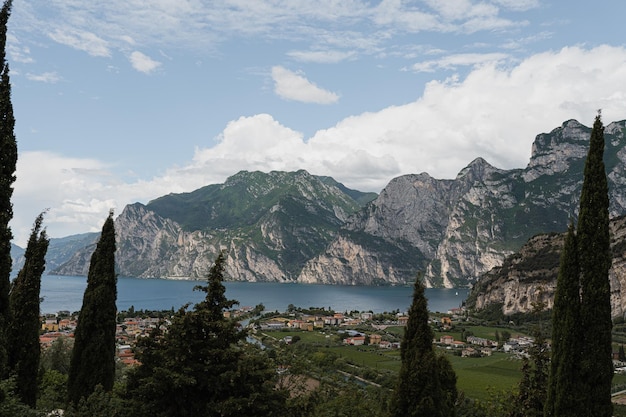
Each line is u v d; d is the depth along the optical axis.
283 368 31.72
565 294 26.23
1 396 22.62
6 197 24.38
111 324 36.16
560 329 26.19
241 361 23.72
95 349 35.03
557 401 25.52
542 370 34.81
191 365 23.41
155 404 23.58
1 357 23.33
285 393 24.97
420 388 28.59
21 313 32.62
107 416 24.67
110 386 35.50
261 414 23.34
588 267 25.83
